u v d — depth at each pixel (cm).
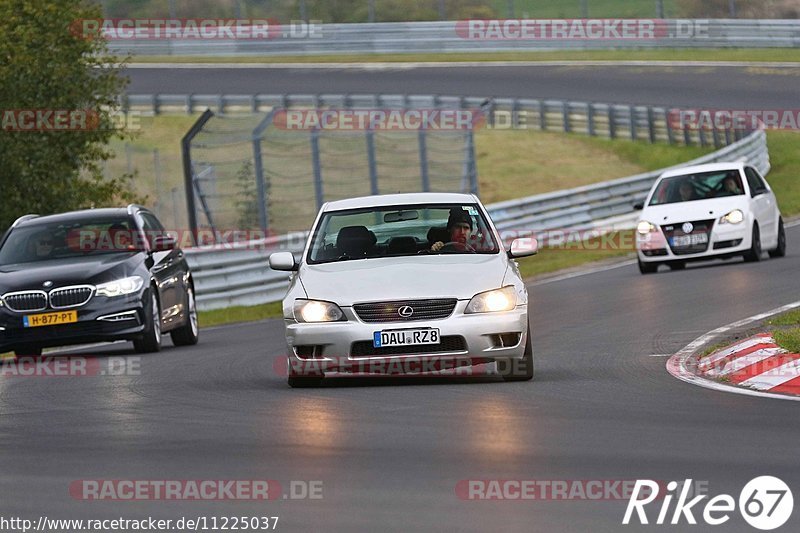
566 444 2534
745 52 17412
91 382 4028
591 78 16488
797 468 2259
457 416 2928
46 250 5141
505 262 3641
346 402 3222
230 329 6212
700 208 7150
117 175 13512
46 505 2092
